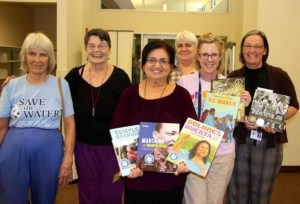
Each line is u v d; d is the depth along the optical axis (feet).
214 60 6.64
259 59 7.17
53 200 7.02
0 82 18.35
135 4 21.09
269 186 7.54
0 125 6.67
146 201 5.93
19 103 6.56
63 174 6.89
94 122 7.38
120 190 7.63
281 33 14.06
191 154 5.65
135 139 5.72
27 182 6.72
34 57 6.48
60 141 6.95
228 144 6.79
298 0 13.92
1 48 18.34
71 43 15.24
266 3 13.97
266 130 7.05
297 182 13.48
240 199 7.73
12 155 6.54
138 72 20.72
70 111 7.07
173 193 5.94
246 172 7.59
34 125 6.64
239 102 6.52
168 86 6.10
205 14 20.65
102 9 20.70
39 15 22.07
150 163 5.63
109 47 7.55
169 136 5.71
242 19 18.29
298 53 14.15
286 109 6.91
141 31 20.81
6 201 6.67
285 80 7.36
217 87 6.71
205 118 6.59
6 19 18.90
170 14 20.72
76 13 16.24
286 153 14.64
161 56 5.79
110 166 7.51
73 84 7.57
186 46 9.04
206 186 6.89
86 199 7.68
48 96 6.73
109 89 7.43
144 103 5.90
